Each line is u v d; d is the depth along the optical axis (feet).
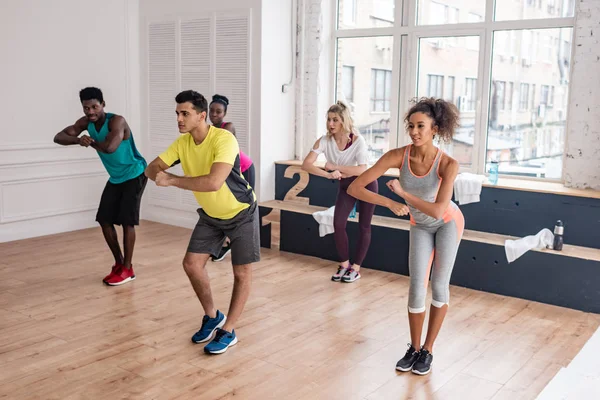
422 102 10.38
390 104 20.58
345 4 21.22
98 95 14.56
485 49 18.57
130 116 23.32
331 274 17.29
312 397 10.16
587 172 16.43
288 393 10.27
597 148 16.29
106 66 22.39
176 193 22.95
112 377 10.75
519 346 12.48
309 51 21.26
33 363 11.24
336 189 19.65
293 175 20.57
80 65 21.59
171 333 12.77
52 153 21.08
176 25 22.09
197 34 21.58
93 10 21.77
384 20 20.44
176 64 22.31
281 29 20.68
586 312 14.65
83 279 16.30
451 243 10.82
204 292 12.17
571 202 15.72
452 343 12.57
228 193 11.16
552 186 16.81
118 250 16.06
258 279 16.70
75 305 14.33
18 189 20.36
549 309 14.80
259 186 20.74
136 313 13.89
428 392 10.43
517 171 18.58
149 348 12.01
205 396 10.12
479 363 11.63
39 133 20.67
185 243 20.40
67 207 21.75
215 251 11.98
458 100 19.31
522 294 15.51
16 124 20.03
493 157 18.94
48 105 20.83
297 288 15.97
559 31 17.35
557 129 17.70
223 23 20.84
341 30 21.27
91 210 22.54
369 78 20.99
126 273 16.06
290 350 12.03
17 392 10.14
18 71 19.93
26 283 15.89
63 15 20.94
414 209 10.76
